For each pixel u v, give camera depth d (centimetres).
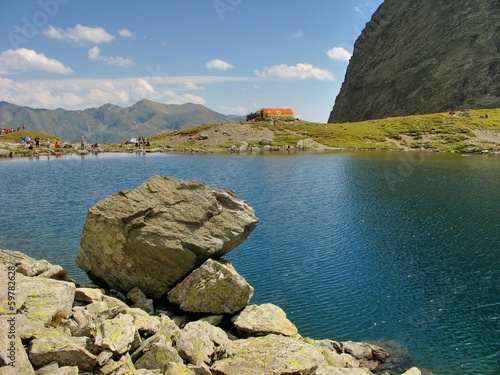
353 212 5925
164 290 2816
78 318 2000
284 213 5888
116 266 2898
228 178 9312
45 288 2052
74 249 4081
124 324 1884
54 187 7831
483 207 6078
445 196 6969
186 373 1684
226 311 2583
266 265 3831
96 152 15900
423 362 2377
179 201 2922
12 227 4919
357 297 3178
